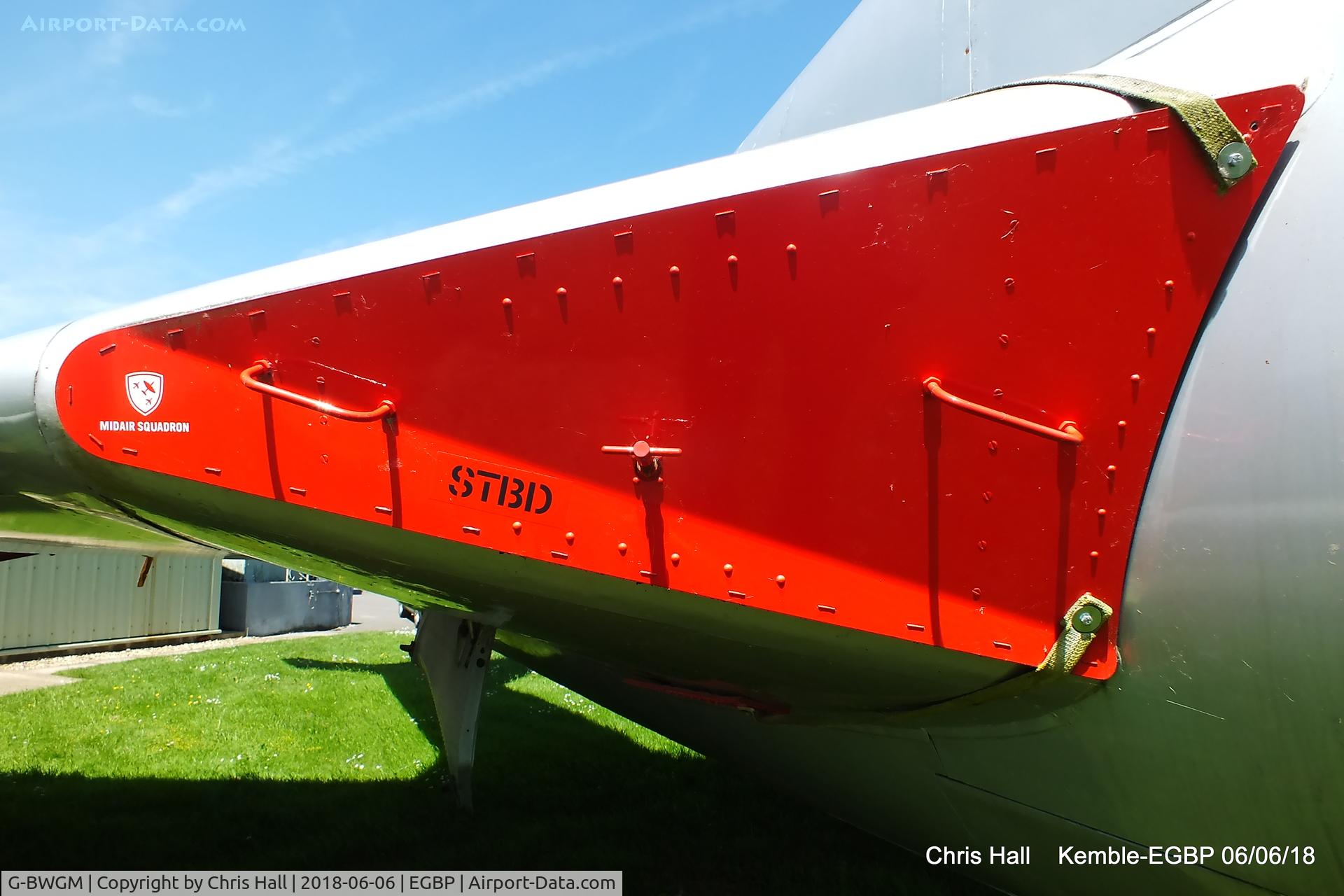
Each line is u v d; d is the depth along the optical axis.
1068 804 2.05
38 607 10.78
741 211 1.83
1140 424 1.76
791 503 1.81
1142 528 1.77
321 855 3.43
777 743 2.91
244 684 7.98
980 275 1.78
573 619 2.31
